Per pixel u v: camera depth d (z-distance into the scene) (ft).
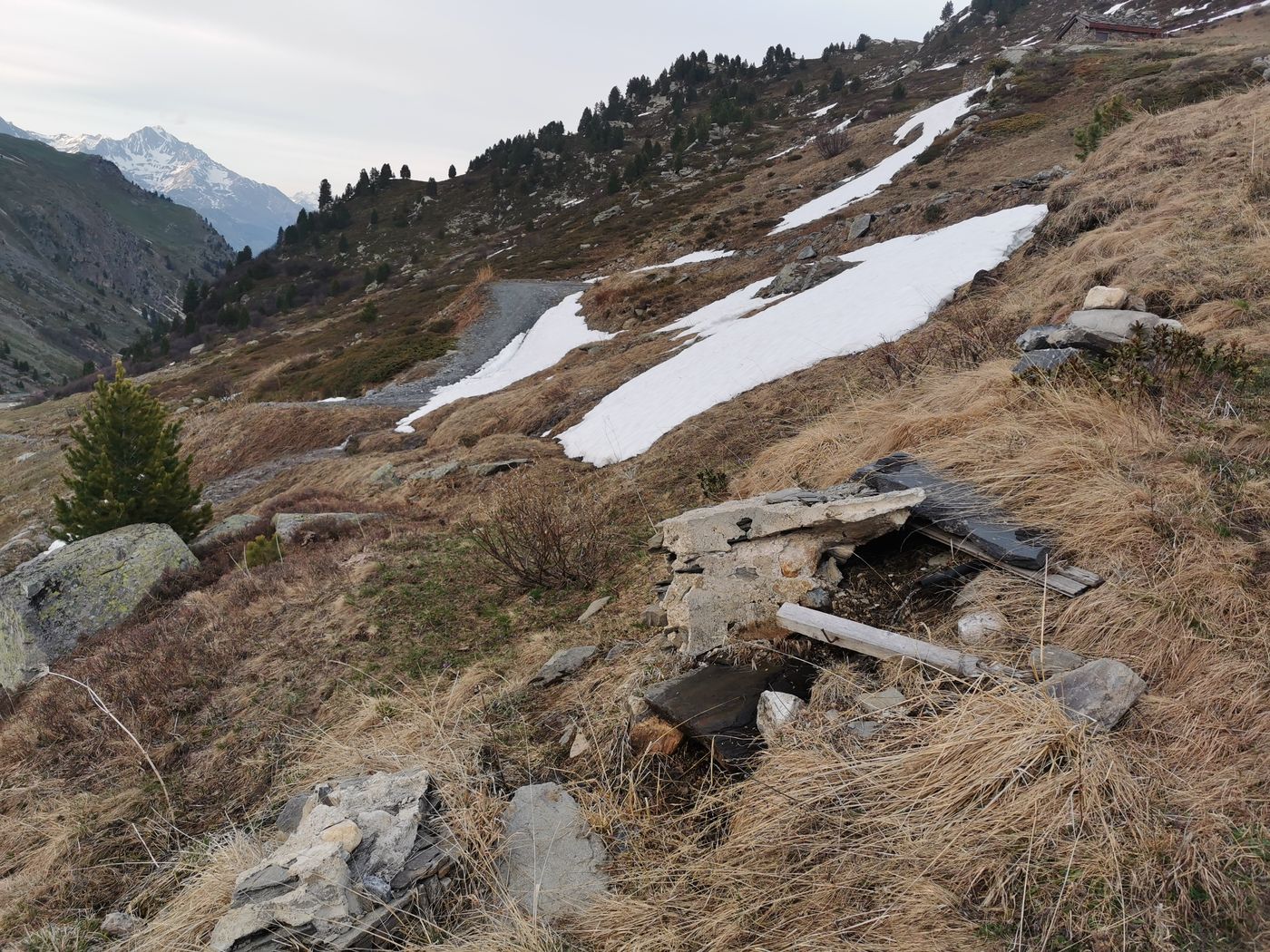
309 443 100.17
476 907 10.00
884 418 22.89
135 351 301.84
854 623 12.49
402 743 15.12
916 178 111.65
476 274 217.36
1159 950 6.79
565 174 364.38
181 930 11.07
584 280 174.19
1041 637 10.23
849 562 14.74
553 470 43.39
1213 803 7.95
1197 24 170.91
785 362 41.29
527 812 11.60
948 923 7.70
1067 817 8.18
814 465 22.99
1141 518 12.35
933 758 9.46
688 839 10.32
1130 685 9.50
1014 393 18.34
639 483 33.14
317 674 22.16
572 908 9.73
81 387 262.67
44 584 40.04
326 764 16.14
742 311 71.97
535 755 13.78
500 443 57.72
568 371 84.89
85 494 54.60
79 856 16.61
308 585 30.22
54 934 13.93
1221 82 89.76
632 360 69.67
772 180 191.21
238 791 17.62
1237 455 13.43
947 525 13.91
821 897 8.56
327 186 438.40
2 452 157.69
